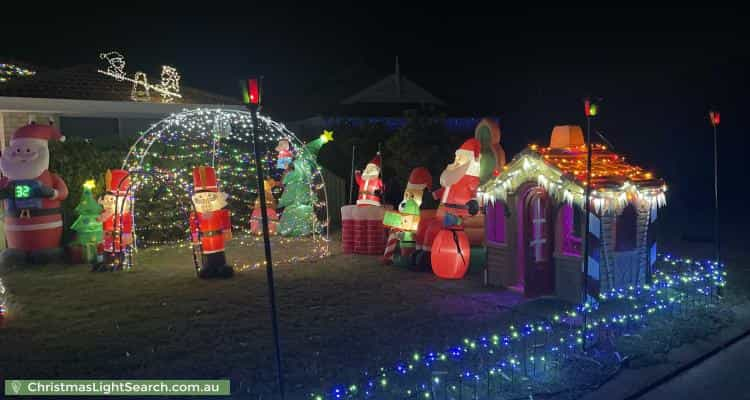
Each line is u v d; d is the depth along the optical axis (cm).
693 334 731
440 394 570
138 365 660
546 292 912
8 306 881
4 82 1591
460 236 1052
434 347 704
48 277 1125
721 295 896
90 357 686
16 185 1235
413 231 1162
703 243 1380
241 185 1730
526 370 627
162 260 1305
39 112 1584
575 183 838
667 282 962
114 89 1758
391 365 647
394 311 861
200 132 1708
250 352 695
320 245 1463
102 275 1140
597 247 845
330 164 2086
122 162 1497
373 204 1320
